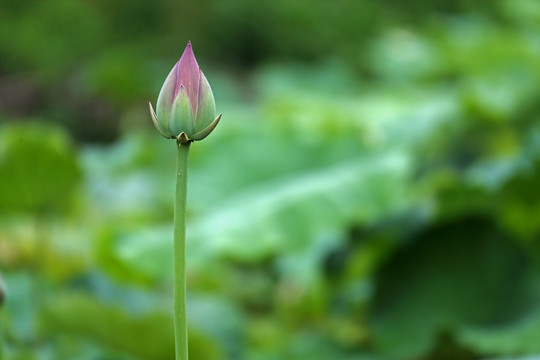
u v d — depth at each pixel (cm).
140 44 1413
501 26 823
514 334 295
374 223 344
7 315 275
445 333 300
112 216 467
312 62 1398
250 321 397
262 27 1423
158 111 196
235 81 1188
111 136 933
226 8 1430
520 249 334
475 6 1120
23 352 269
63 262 373
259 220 323
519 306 320
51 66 1280
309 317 385
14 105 970
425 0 1353
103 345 302
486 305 329
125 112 934
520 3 623
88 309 287
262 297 424
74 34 1338
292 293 403
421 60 723
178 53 1420
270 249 313
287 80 767
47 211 338
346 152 400
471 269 336
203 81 195
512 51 585
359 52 1347
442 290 333
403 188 350
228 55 1434
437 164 429
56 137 311
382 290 343
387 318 334
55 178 320
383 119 448
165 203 509
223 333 349
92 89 938
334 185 344
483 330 308
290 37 1408
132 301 355
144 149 572
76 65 1291
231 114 509
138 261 321
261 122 432
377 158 377
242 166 403
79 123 938
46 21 1330
